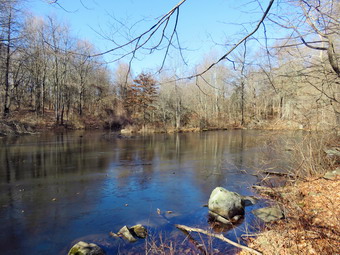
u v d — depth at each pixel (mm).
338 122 8039
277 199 7809
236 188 9961
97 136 29344
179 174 12219
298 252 4664
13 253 5328
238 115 42750
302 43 3264
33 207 7832
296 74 4355
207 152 18766
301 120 9047
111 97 43531
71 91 41188
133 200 8602
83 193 9227
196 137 29562
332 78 4418
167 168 13500
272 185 9305
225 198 7309
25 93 41250
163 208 7906
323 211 6199
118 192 9422
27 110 36219
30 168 12836
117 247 5520
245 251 5090
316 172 9727
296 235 5285
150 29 2566
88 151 18406
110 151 18688
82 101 45688
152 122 39812
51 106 45031
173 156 17109
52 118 36844
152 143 23812
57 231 6289
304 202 7094
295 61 4266
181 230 6367
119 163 14617
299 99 6902
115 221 6906
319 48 3297
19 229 6383
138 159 15883
